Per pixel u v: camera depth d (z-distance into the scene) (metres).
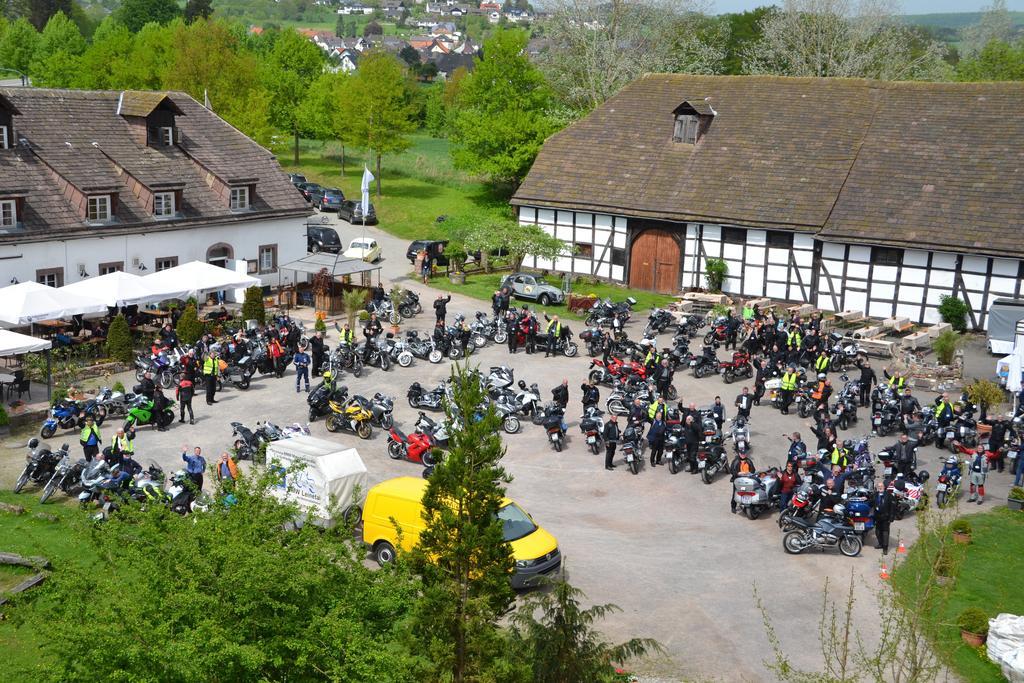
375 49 81.69
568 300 47.69
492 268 55.97
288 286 48.16
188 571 13.43
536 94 73.25
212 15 167.50
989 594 21.92
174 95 50.81
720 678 18.81
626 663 19.23
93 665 12.60
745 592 22.23
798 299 49.03
